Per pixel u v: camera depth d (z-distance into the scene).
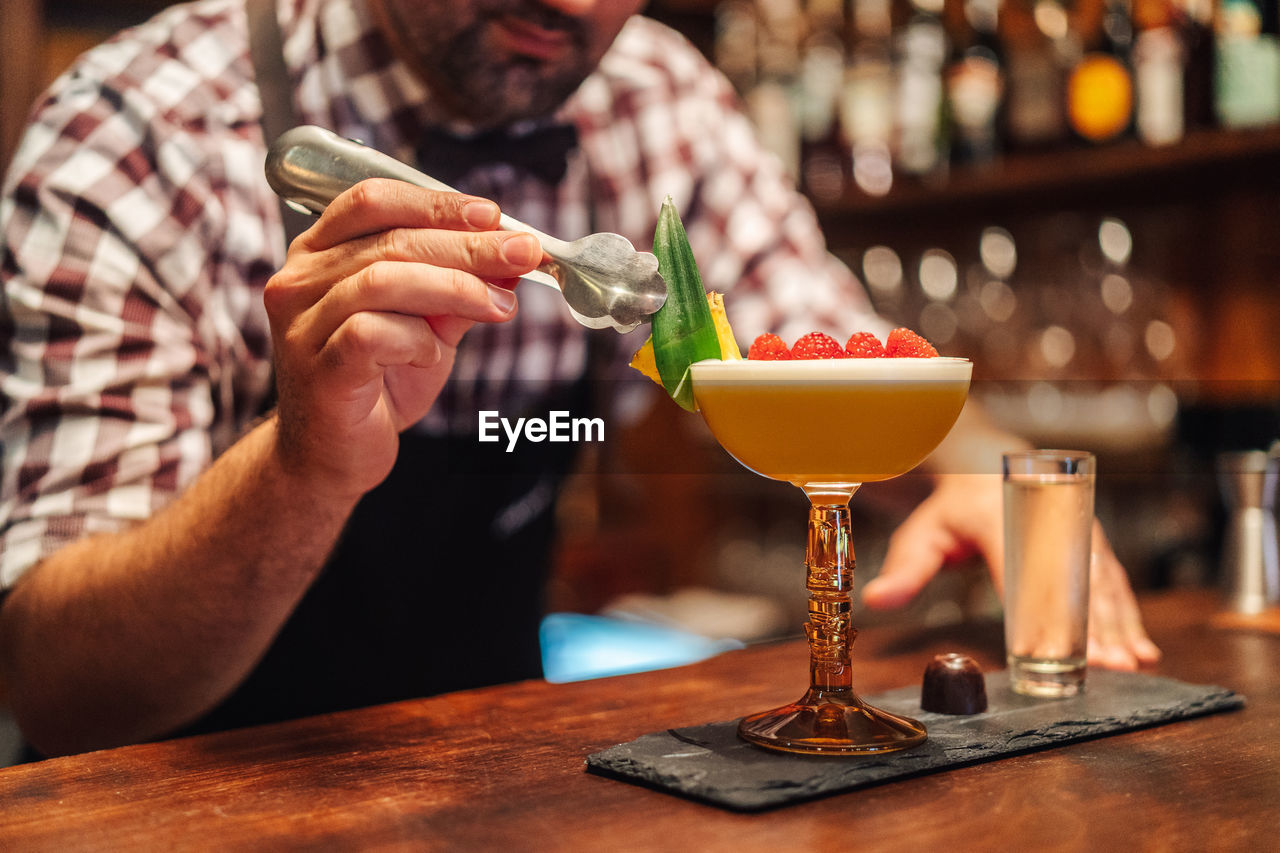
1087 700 0.70
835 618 0.66
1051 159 1.37
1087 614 0.72
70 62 1.49
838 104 1.65
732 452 0.65
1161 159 1.27
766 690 0.75
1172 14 1.34
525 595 1.13
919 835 0.55
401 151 1.04
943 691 0.68
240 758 0.64
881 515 1.65
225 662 0.79
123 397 0.85
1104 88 1.37
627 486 1.86
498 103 0.98
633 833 0.55
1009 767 0.62
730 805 0.57
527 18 0.94
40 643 0.79
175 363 0.88
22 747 0.97
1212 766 0.62
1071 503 0.72
